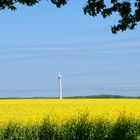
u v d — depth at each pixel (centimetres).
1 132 1830
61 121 1891
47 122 1802
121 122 1945
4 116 2152
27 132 1850
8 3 1353
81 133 1828
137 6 1431
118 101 4484
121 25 1467
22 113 2391
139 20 1441
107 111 2411
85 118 1848
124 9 1413
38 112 2419
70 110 2502
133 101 4447
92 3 1408
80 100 5031
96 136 1903
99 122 1934
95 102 4206
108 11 1416
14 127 1852
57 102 4259
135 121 2066
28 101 4625
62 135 1827
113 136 1920
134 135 1989
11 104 3697
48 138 1783
